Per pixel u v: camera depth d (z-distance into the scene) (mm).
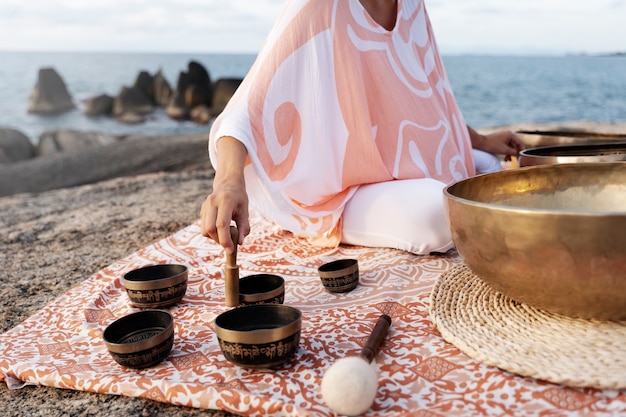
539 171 1548
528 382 1078
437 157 2051
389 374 1159
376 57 1931
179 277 1585
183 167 7801
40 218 3225
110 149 9492
